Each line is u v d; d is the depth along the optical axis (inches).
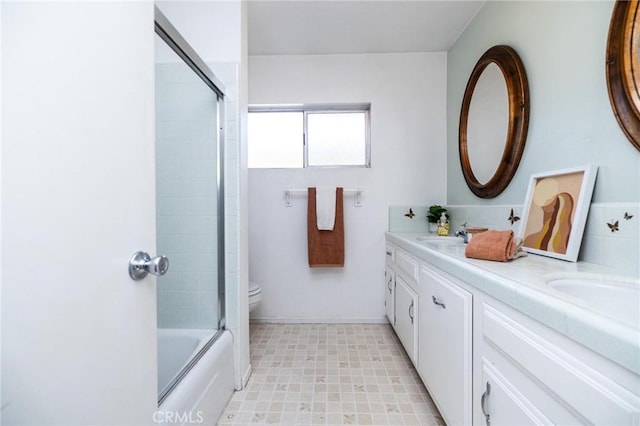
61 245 18.7
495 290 31.7
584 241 41.7
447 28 83.6
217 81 58.2
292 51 95.1
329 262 94.1
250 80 97.7
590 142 42.4
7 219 16.1
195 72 52.5
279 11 75.5
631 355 17.4
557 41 48.9
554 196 47.5
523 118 57.0
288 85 97.3
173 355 58.5
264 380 63.7
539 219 49.8
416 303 61.4
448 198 94.9
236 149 62.1
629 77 35.9
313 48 93.5
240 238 62.4
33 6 17.4
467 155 80.2
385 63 96.7
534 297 25.5
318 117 101.9
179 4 63.2
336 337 86.0
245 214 65.9
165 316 63.0
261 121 102.3
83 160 20.3
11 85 16.4
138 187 26.2
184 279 63.1
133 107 25.6
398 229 96.7
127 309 24.5
